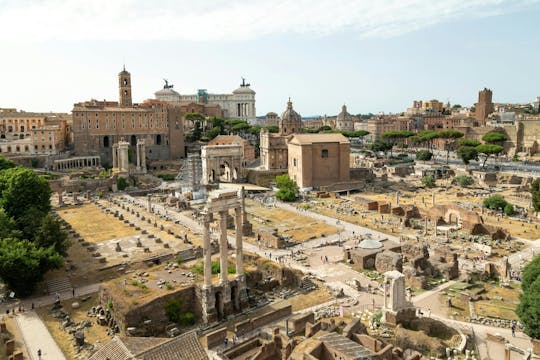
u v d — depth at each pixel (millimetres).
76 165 196375
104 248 90875
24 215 85812
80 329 58688
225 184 169000
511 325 59625
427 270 79062
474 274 78500
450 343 54469
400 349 49875
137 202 147250
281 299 68938
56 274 75875
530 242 97250
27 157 186375
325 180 167500
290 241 99750
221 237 62219
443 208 114188
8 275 65062
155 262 83688
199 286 62469
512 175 165500
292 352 46406
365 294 71000
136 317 56906
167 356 43250
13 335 56906
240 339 55562
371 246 88375
